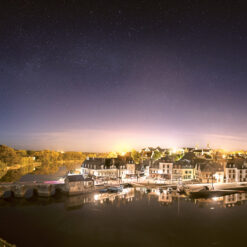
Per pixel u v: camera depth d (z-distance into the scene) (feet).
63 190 315.17
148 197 304.09
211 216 229.66
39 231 189.88
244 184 409.49
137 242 172.45
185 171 436.35
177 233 188.44
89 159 492.54
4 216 225.15
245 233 190.08
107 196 308.81
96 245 167.02
